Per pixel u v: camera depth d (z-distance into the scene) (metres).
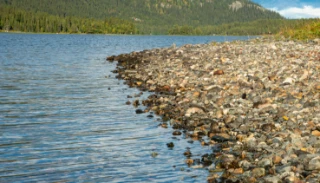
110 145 13.28
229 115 15.69
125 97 21.66
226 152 12.03
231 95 19.11
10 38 123.50
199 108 16.97
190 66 28.81
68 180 10.28
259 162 10.66
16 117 16.98
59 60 43.09
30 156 12.09
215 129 14.23
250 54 31.69
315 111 14.91
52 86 25.19
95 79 28.38
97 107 19.17
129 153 12.45
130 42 112.38
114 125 15.86
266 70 23.88
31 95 22.09
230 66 26.66
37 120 16.53
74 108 18.92
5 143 13.33
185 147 12.95
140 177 10.50
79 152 12.53
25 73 31.20
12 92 22.86
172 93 21.56
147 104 19.64
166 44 96.31
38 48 67.12
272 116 15.02
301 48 33.03
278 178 9.59
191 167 11.16
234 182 9.86
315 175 9.52
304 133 12.54
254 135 13.07
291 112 15.00
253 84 20.19
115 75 30.42
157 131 14.96
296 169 9.95
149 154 12.34
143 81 26.45
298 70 22.59
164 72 27.86
